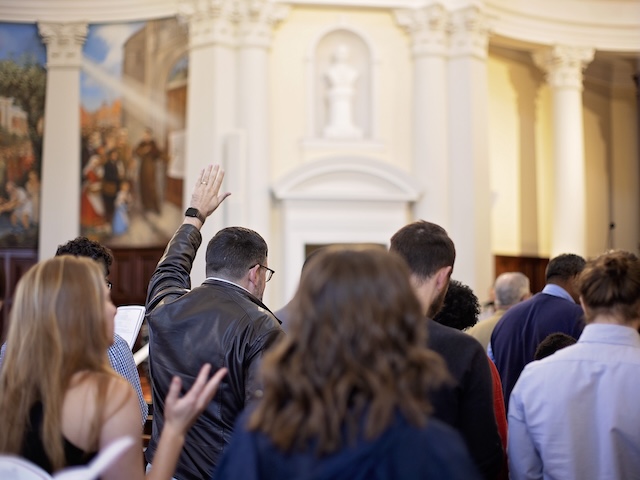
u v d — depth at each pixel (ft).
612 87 57.41
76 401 7.84
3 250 46.24
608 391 9.84
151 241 45.68
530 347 15.65
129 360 11.84
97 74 46.60
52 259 8.28
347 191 43.16
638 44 50.14
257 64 42.52
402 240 9.78
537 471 10.25
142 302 45.57
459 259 43.88
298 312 6.11
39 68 46.70
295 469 5.78
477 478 5.73
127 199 46.14
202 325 11.36
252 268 11.98
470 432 9.01
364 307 5.94
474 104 44.14
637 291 9.99
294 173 42.42
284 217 42.65
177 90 45.34
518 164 51.62
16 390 7.86
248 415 6.20
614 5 49.88
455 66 44.42
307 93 44.21
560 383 9.97
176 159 45.27
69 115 46.47
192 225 12.89
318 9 44.52
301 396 5.84
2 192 46.39
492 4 46.06
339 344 5.88
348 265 6.08
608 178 56.80
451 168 44.29
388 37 45.06
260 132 42.42
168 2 45.24
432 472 5.64
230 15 42.55
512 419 10.29
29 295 8.04
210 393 7.72
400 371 5.86
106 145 46.44
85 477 6.59
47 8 46.32
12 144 46.50
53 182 46.24
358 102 45.19
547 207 52.65
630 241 57.11
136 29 46.37
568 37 49.19
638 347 10.03
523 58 52.26
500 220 50.62
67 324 7.97
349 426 5.73
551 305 15.78
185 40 45.14
